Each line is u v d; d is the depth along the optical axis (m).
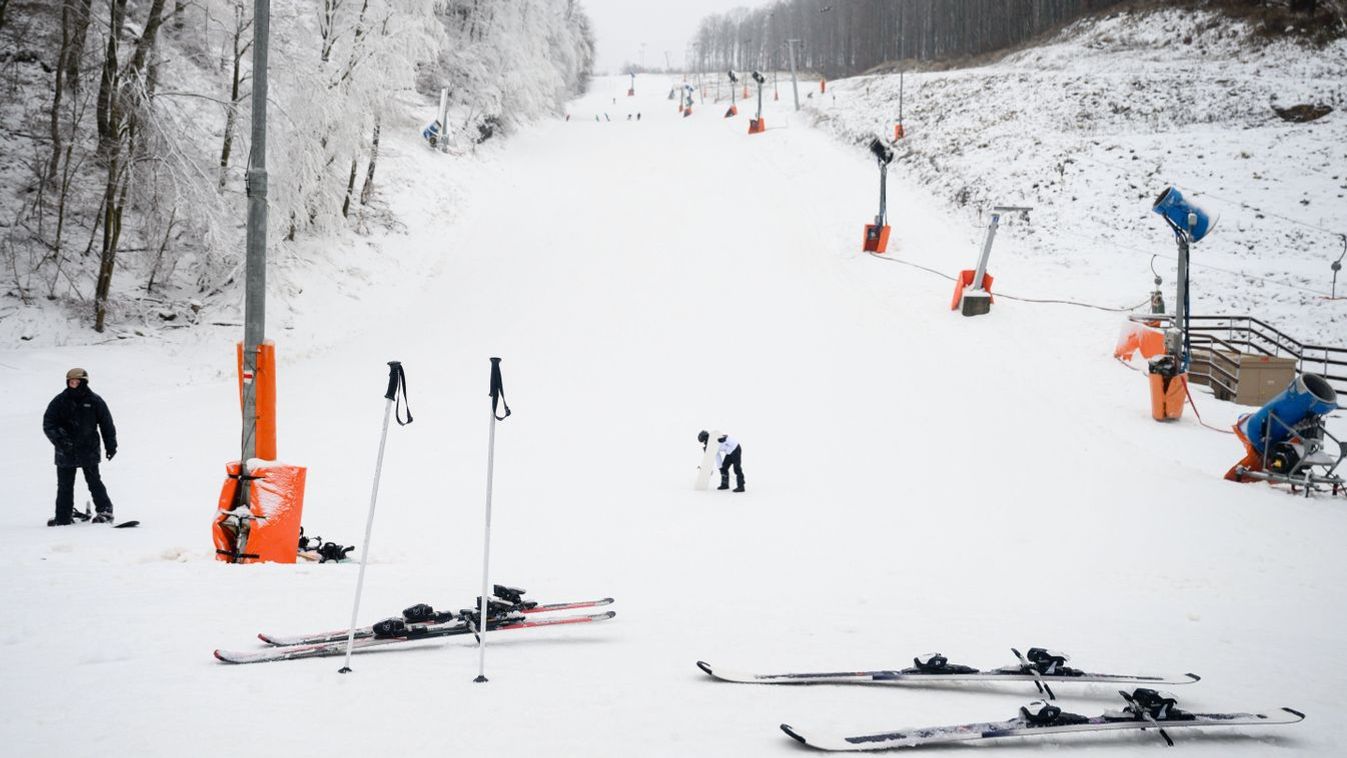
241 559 7.52
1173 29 55.91
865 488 12.51
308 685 4.00
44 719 3.44
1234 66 44.50
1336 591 7.57
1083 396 18.62
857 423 17.06
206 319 22.95
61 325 20.70
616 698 3.96
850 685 4.36
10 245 21.86
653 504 11.35
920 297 26.02
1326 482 11.94
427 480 12.57
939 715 3.88
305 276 26.00
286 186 23.98
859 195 36.88
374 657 4.59
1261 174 31.48
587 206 37.94
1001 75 49.50
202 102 23.00
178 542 8.20
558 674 4.36
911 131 43.53
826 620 5.88
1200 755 3.49
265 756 3.11
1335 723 3.96
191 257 24.59
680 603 6.36
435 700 3.84
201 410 17.41
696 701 3.96
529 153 48.75
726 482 12.43
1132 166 33.12
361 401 18.62
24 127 24.36
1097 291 25.06
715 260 30.56
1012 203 32.28
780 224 34.22
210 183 21.14
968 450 15.03
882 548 9.04
